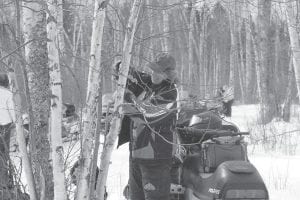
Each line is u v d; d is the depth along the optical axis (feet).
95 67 11.86
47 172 13.55
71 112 13.83
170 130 15.01
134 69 14.46
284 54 78.59
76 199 11.85
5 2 13.05
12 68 13.15
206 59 65.26
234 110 67.41
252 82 91.45
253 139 35.55
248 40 84.33
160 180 15.06
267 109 53.06
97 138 12.05
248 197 14.48
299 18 42.01
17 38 12.75
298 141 39.01
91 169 12.18
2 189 14.52
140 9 12.53
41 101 15.74
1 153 14.93
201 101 13.65
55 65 11.50
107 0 11.90
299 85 40.14
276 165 29.25
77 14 14.57
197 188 15.56
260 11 56.49
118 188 22.27
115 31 13.42
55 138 11.46
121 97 12.48
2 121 16.30
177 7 14.37
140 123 14.90
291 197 21.65
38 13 16.14
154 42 15.03
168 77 14.58
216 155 15.65
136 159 15.16
